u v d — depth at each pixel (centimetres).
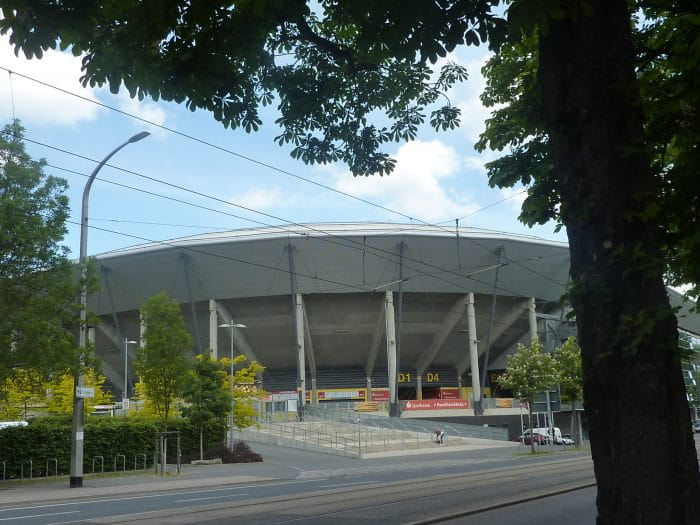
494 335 8469
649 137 676
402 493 1823
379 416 6688
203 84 729
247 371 4388
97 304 7394
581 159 502
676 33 631
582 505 1489
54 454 2870
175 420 3722
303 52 1002
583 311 485
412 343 8475
